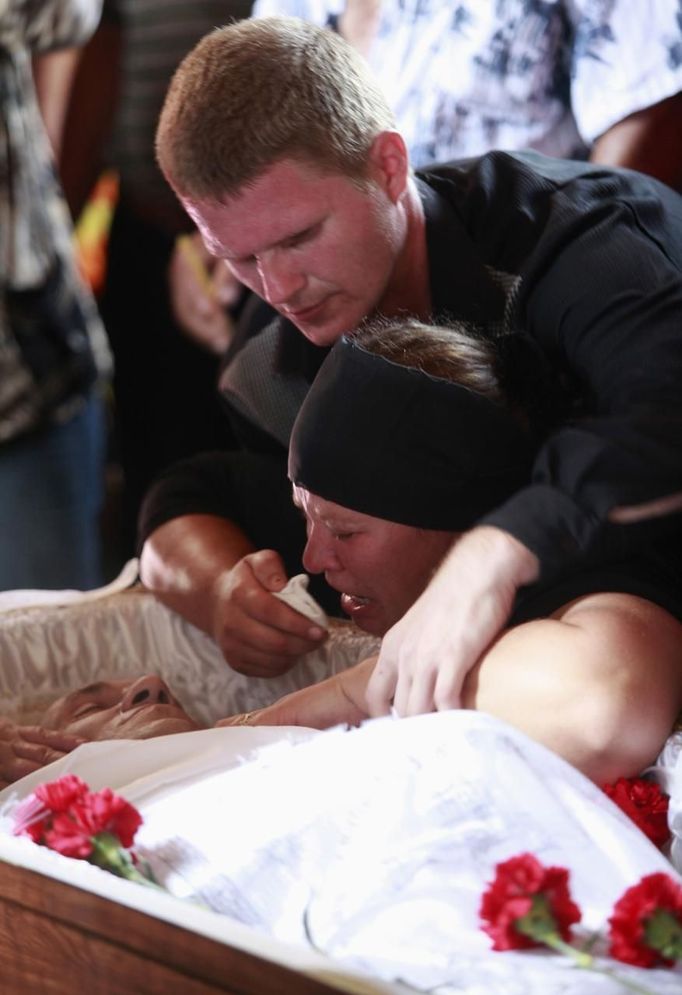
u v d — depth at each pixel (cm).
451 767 135
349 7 289
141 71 369
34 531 341
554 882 122
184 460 243
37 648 219
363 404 174
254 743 162
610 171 206
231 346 237
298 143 181
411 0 276
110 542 445
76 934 134
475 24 267
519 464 177
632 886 126
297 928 135
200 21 360
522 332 192
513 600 162
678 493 165
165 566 223
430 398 173
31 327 329
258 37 184
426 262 200
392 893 131
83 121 376
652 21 259
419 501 175
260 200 183
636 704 151
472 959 122
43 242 329
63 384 337
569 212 192
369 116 187
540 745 137
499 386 181
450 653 157
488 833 132
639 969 121
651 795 148
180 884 143
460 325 196
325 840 138
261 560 215
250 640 208
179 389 382
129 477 400
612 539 164
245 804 144
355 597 189
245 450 238
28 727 199
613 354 180
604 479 165
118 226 380
